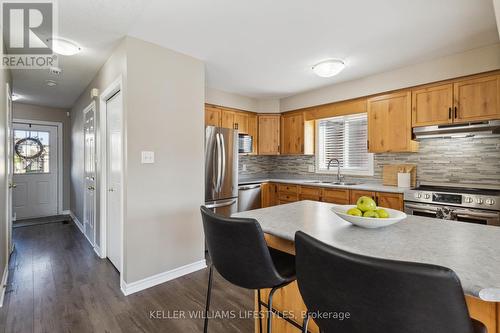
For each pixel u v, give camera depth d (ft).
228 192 11.34
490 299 2.19
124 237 7.36
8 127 8.97
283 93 13.89
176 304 6.85
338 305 2.19
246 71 10.56
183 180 8.62
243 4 6.04
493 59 8.07
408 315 1.84
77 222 15.14
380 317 1.95
